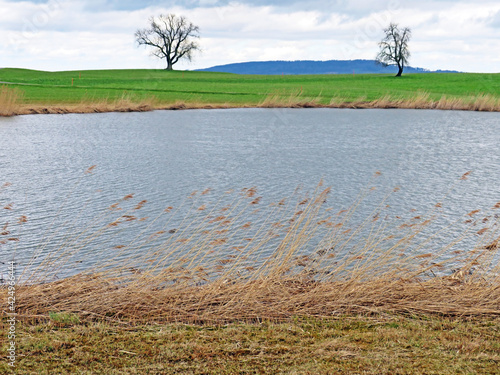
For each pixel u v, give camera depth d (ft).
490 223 51.26
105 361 19.83
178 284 27.17
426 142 129.18
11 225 51.93
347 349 20.88
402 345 21.20
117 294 25.44
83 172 84.69
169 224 53.16
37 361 19.79
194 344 21.26
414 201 66.90
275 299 25.67
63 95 221.66
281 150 113.91
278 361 19.85
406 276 28.09
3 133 130.11
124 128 146.61
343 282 27.27
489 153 112.16
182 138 130.00
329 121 173.68
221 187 75.20
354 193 71.56
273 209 60.03
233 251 36.70
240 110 205.57
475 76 368.07
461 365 19.54
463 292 26.30
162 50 463.01
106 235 48.80
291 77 396.98
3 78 307.99
